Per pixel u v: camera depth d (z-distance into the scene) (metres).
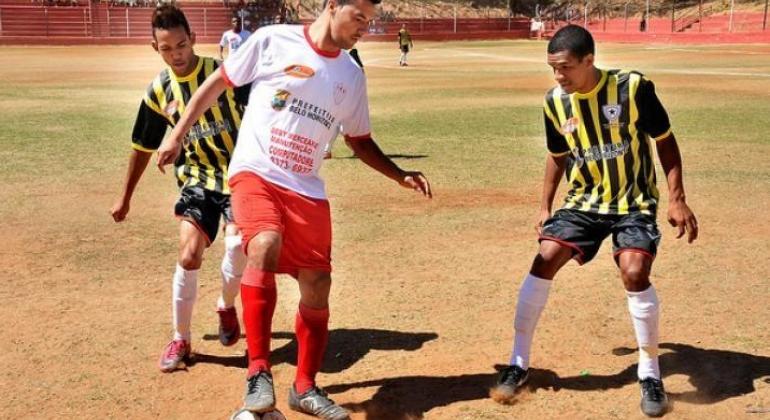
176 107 4.60
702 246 7.04
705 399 4.17
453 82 28.34
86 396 4.34
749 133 14.05
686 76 27.95
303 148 3.91
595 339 4.98
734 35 54.25
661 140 4.12
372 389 4.38
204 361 4.79
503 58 45.84
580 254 4.21
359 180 10.43
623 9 76.88
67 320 5.44
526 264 6.64
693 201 8.85
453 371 4.57
